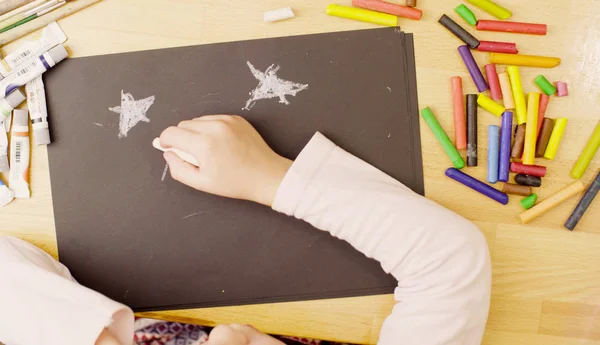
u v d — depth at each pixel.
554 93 0.66
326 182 0.59
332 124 0.65
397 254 0.58
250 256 0.64
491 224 0.65
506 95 0.65
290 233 0.64
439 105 0.66
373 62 0.66
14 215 0.64
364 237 0.58
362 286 0.64
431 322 0.57
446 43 0.66
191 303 0.64
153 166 0.65
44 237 0.65
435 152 0.65
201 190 0.62
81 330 0.50
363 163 0.62
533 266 0.65
